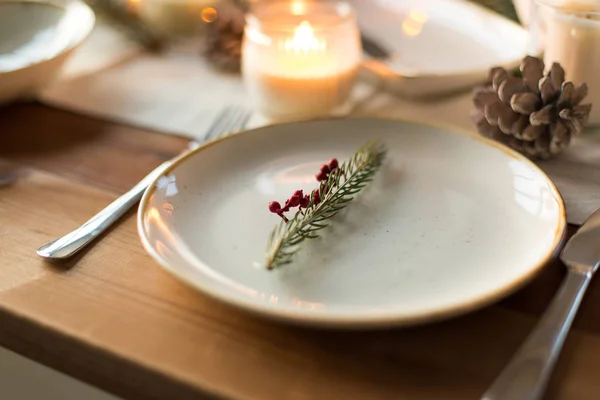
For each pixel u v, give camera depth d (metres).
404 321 0.39
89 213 0.53
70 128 0.65
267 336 0.43
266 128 0.56
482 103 0.57
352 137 0.56
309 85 0.64
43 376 0.48
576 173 0.55
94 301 0.45
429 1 0.85
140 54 0.82
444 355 0.41
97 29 0.88
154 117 0.67
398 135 0.56
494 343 0.42
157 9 0.83
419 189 0.51
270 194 0.52
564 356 0.41
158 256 0.43
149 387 0.42
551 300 0.44
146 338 0.43
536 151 0.55
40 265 0.48
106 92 0.72
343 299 0.43
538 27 0.60
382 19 0.84
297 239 0.47
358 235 0.48
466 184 0.51
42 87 0.67
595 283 0.46
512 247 0.45
